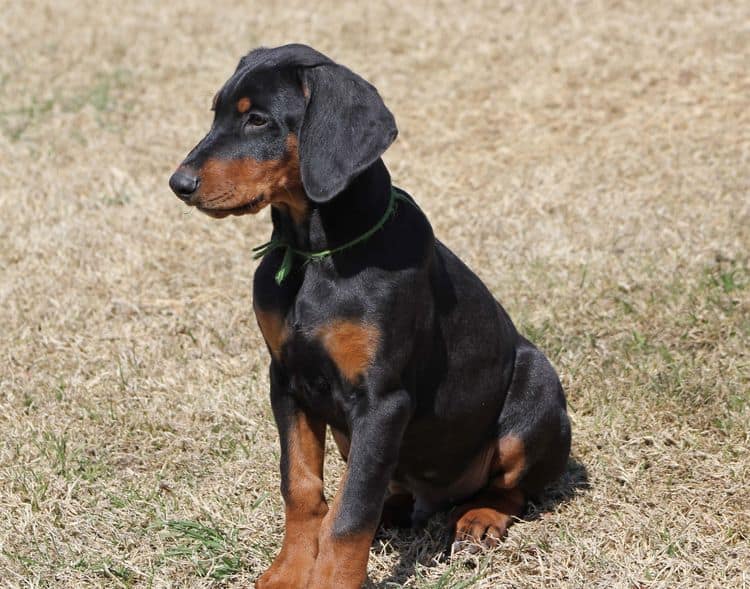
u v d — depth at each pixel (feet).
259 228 36.65
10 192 39.04
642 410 25.45
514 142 42.91
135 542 20.99
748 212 34.99
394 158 41.83
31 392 27.02
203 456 24.26
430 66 49.78
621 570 19.63
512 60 49.78
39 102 47.03
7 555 20.51
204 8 58.23
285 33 54.08
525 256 33.55
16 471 23.41
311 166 17.97
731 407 25.44
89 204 38.29
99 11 58.03
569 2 55.93
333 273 18.47
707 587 19.24
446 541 21.24
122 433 25.23
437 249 20.58
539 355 22.18
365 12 56.59
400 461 21.06
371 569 20.40
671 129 42.50
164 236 35.83
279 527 21.48
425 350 19.56
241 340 29.66
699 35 50.31
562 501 22.63
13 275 33.17
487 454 21.74
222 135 18.49
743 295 30.22
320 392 18.99
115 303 31.53
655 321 29.45
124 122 45.57
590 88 46.52
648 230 34.53
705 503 21.94
